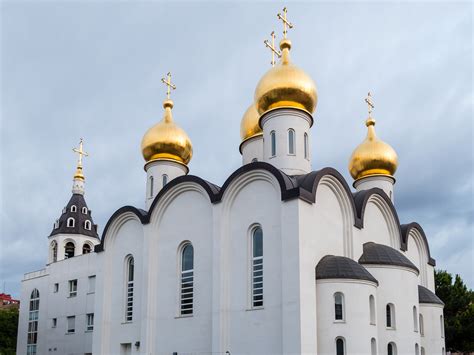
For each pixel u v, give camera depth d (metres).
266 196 29.48
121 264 37.38
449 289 53.00
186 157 43.00
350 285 27.27
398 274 30.50
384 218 36.31
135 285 35.88
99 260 38.44
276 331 27.22
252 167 29.89
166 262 34.16
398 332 29.50
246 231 29.95
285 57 36.03
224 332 29.34
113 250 38.25
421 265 39.75
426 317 35.06
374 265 30.38
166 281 33.81
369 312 27.48
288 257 27.19
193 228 33.09
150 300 33.94
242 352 28.41
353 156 41.91
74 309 49.44
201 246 32.31
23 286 56.41
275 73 35.09
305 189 28.61
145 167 43.00
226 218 30.97
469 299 52.34
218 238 30.77
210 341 30.25
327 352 26.42
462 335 47.00
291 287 26.67
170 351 32.22
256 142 41.38
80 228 61.94
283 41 36.38
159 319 33.47
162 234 34.91
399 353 29.17
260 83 35.56
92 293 48.12
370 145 41.47
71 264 51.22
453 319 48.88
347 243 31.17
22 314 55.50
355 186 41.78
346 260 28.23
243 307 29.02
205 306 31.06
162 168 42.06
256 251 29.62
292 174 33.25
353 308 26.98
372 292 28.06
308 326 26.31
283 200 28.03
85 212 63.62
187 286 32.81
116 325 36.31
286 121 34.22
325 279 27.36
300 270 26.59
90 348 46.81
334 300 27.12
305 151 34.44
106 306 37.19
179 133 42.72
